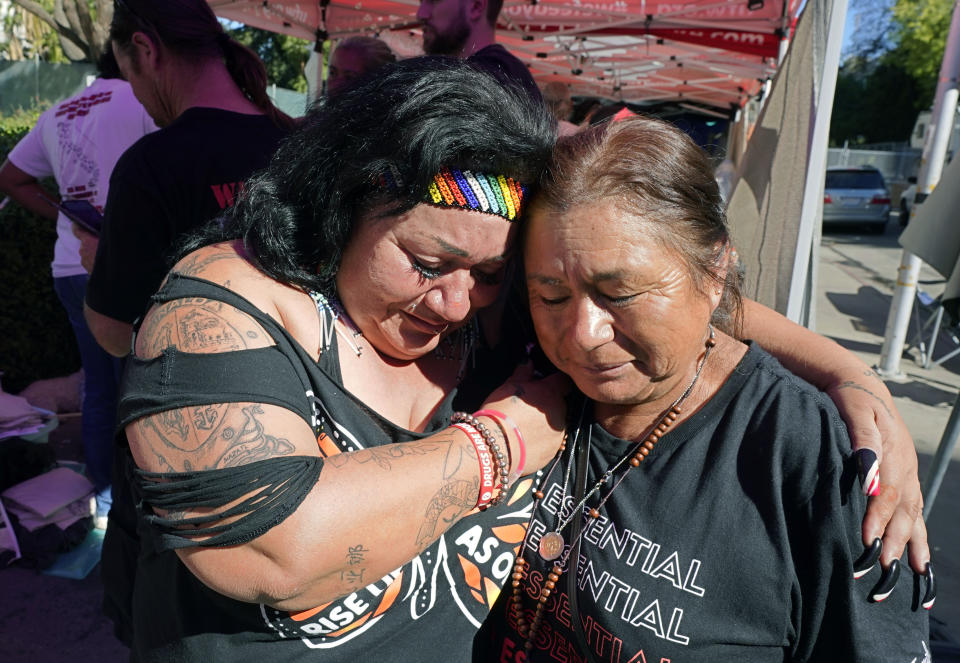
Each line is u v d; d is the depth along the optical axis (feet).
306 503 2.78
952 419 7.36
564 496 3.66
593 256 2.89
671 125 3.14
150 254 5.80
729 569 3.21
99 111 9.07
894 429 3.38
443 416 3.76
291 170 3.34
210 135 5.74
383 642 3.49
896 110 94.53
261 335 3.09
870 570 3.12
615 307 3.00
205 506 2.74
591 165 2.92
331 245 3.24
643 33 22.16
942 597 10.05
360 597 3.33
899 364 21.30
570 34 22.27
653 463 3.44
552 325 3.20
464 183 2.99
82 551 9.85
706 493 3.28
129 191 5.62
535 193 3.11
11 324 14.48
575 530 3.54
